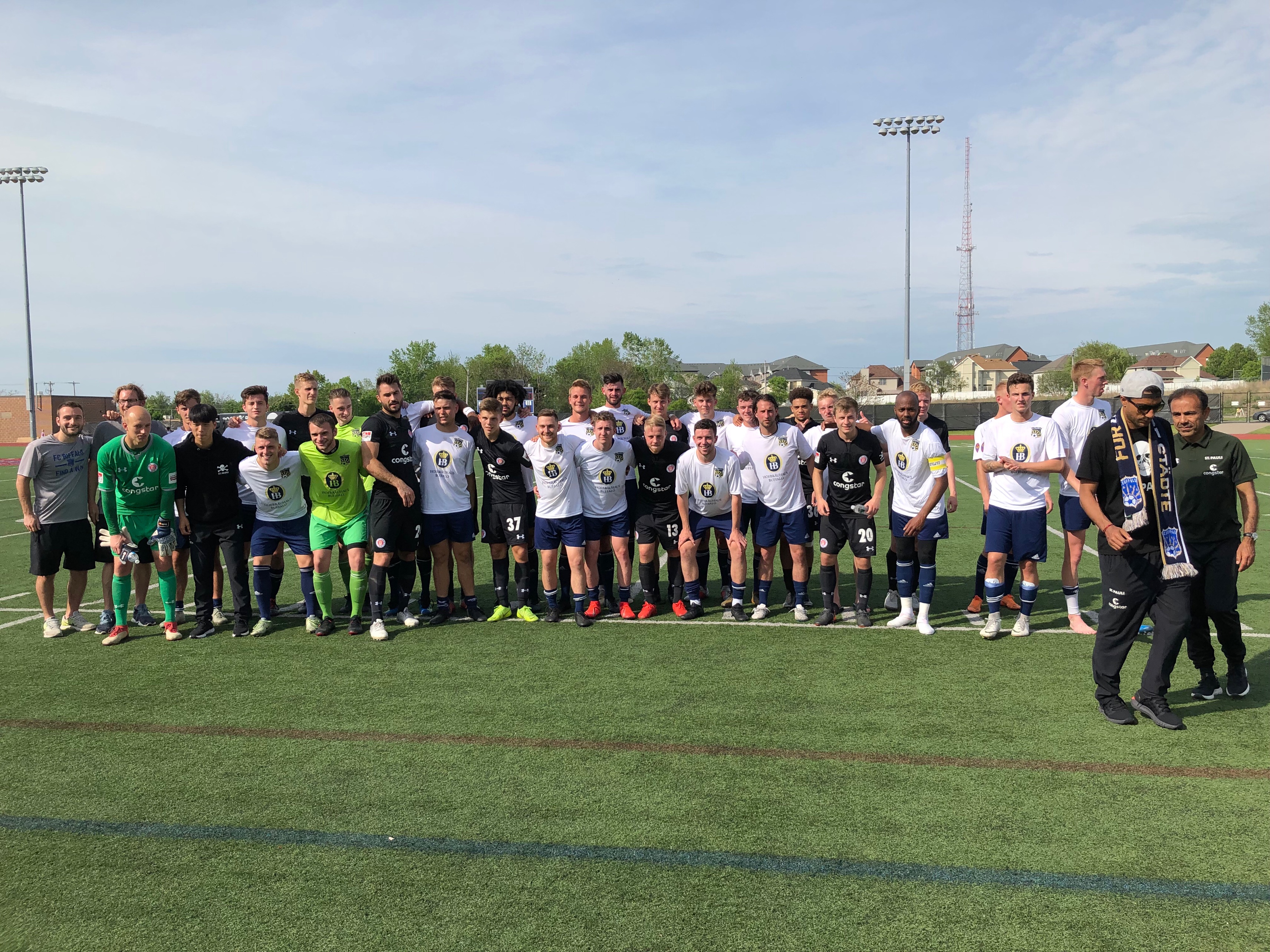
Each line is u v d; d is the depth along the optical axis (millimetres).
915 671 4926
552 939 2436
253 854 2951
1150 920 2494
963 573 8039
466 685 4766
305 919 2557
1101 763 3600
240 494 6445
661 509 6340
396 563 6289
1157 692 4012
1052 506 12930
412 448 6129
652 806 3258
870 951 2367
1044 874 2746
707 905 2598
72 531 5953
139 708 4461
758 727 4066
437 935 2467
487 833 3070
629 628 6059
